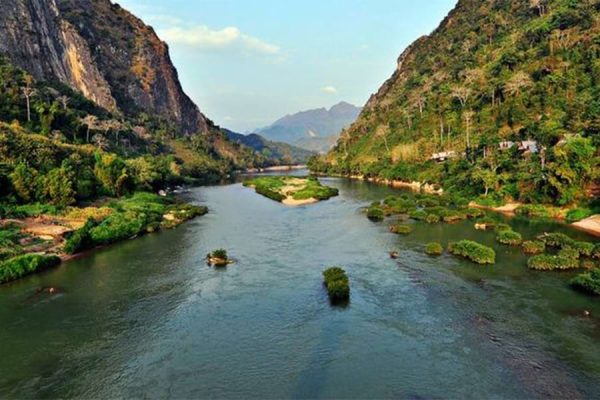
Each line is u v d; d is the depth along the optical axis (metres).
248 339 29.42
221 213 80.12
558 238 48.47
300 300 36.09
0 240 49.06
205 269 44.97
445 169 96.81
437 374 24.62
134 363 26.59
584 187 63.69
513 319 31.08
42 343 29.20
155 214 71.44
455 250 47.72
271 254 50.25
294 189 111.12
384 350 27.47
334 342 28.69
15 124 92.50
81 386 24.28
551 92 98.44
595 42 100.62
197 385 24.17
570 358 25.80
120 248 53.88
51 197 68.31
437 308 33.66
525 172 71.25
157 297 37.34
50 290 38.91
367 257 47.94
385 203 81.44
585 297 34.50
